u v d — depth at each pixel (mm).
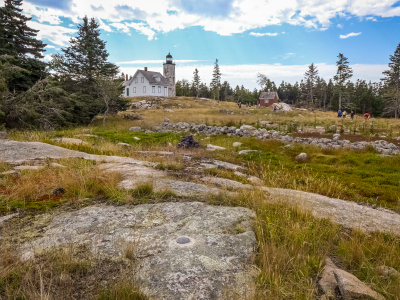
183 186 5473
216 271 2527
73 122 21859
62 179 5230
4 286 2277
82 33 28438
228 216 3895
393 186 7387
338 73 60312
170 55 72312
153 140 14477
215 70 78625
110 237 3158
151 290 2240
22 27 22812
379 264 3012
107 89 25438
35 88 18141
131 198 4453
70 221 3600
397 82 57750
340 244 3398
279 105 58500
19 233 3238
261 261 2674
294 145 14070
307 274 2611
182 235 3221
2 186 4953
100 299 2141
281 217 3971
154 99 55188
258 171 8602
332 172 9125
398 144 14969
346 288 2346
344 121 29219
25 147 8250
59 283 2336
